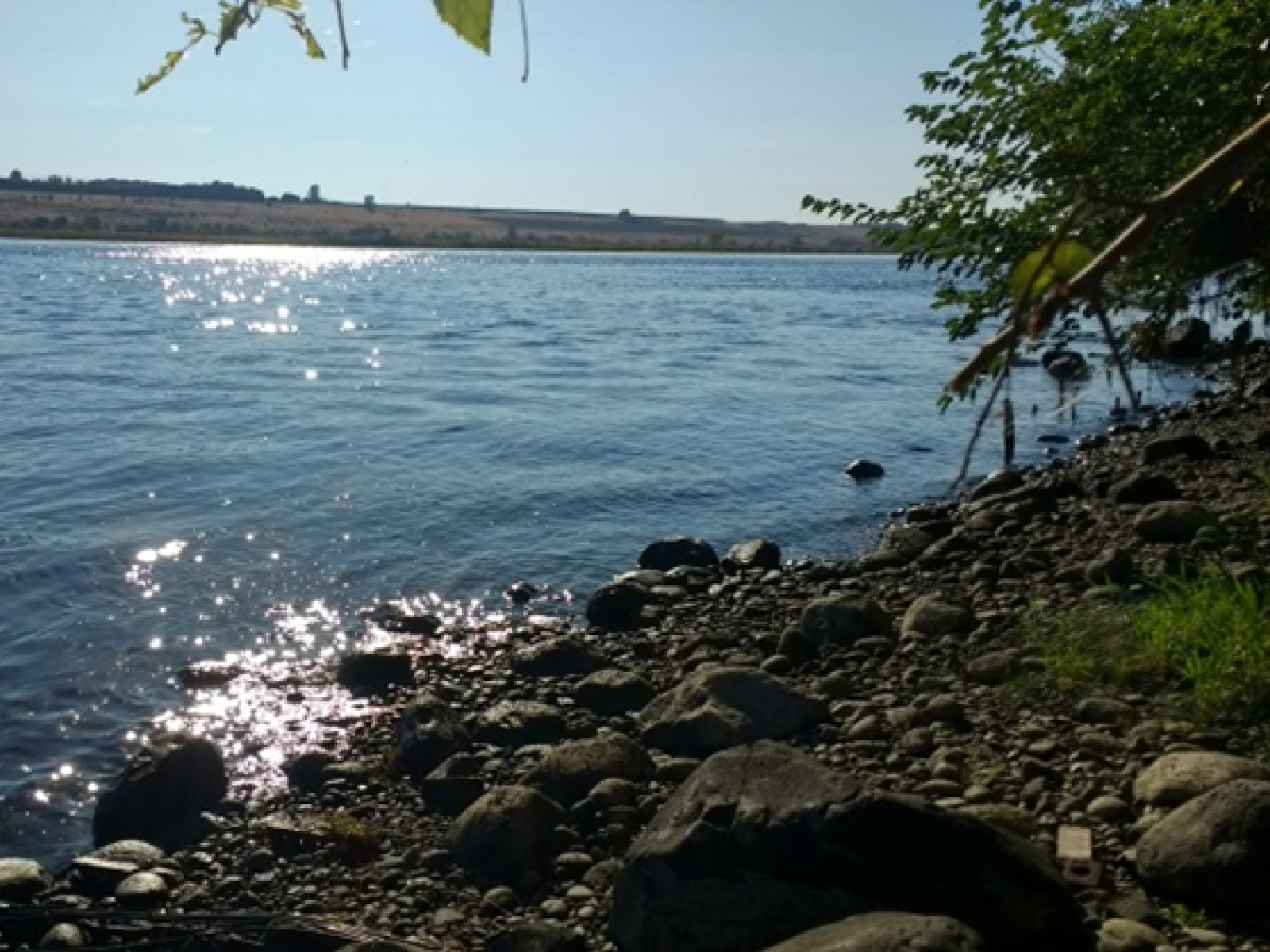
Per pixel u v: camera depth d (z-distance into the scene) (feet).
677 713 27.25
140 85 4.72
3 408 75.31
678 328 144.15
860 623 32.89
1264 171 20.76
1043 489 47.14
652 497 55.42
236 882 22.41
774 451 65.67
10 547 45.44
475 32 4.05
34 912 21.12
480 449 64.90
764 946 17.03
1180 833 18.07
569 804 24.39
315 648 36.58
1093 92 25.63
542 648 34.17
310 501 53.21
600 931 19.74
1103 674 26.00
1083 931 16.90
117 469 58.39
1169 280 24.27
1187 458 51.11
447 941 20.11
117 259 365.20
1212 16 24.21
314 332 133.39
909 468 61.41
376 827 24.61
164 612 39.27
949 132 27.53
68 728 30.73
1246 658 23.91
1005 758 23.31
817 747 25.44
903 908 16.78
